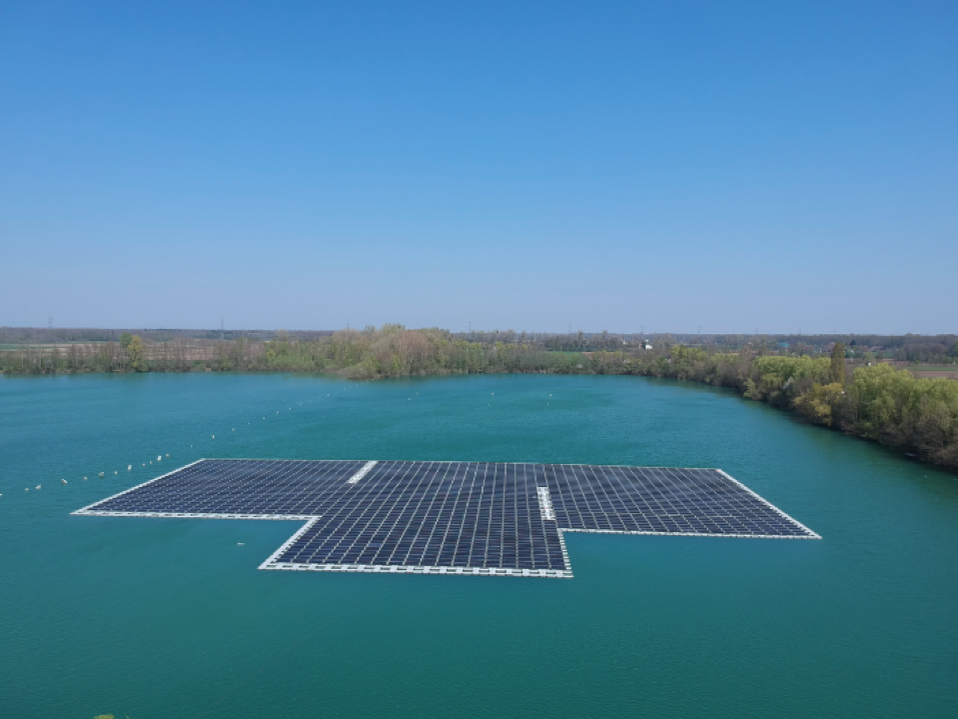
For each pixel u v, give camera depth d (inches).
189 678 1663.4
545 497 3102.9
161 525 2726.4
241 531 2650.1
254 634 1859.0
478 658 1754.4
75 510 2955.2
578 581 2190.0
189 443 4621.1
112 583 2167.8
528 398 7303.2
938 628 1911.9
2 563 2331.4
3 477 3622.0
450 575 2218.3
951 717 1531.7
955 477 3597.4
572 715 1530.5
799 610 2010.3
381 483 3356.3
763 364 7367.1
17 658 1744.6
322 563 2301.9
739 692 1619.1
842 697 1600.6
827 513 2925.7
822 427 5315.0
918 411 4092.0
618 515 2837.1
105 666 1710.1
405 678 1668.3
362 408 6407.5
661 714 1533.0
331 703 1571.1
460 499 3063.5
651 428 5270.7
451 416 5900.6
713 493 3176.7
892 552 2452.0
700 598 2079.2
